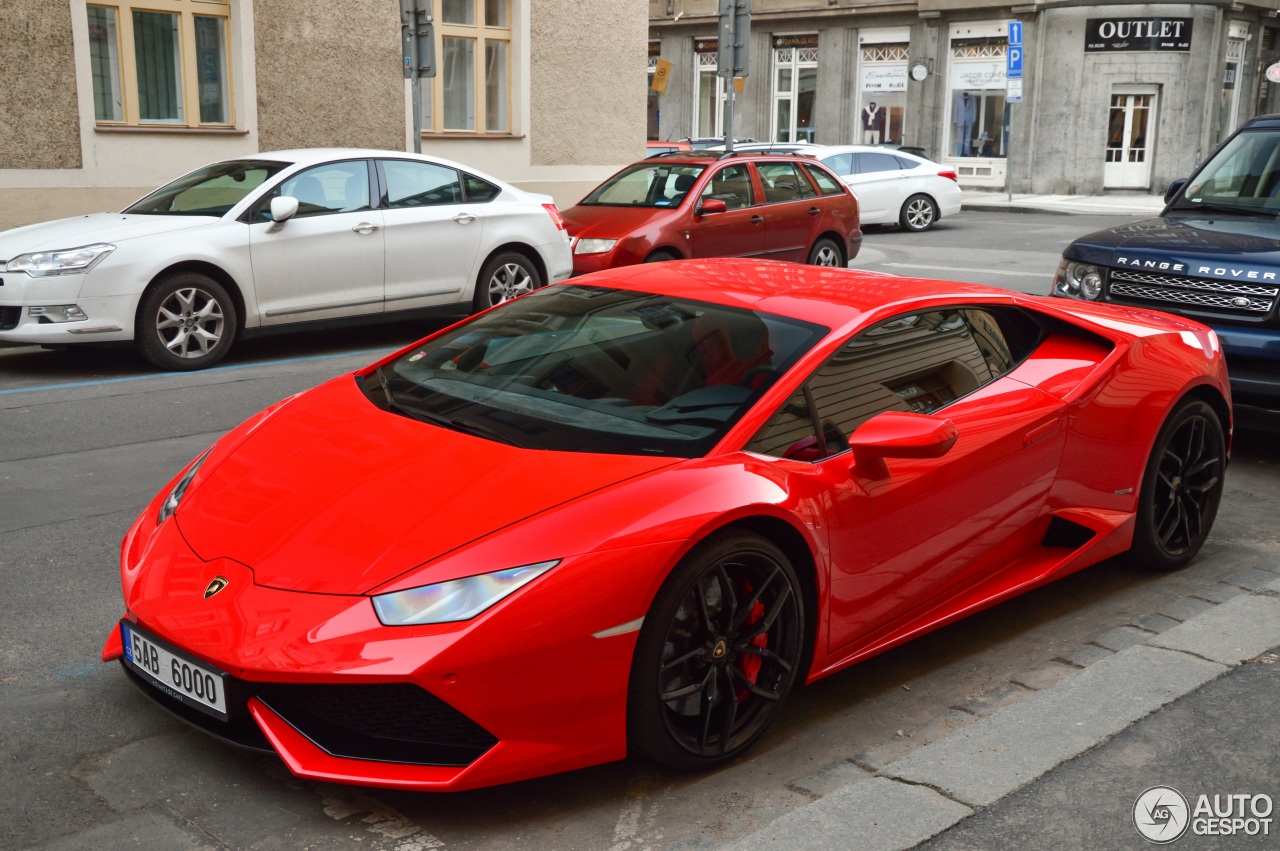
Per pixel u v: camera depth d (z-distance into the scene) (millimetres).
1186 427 4617
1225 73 30000
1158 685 3559
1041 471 4004
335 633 2674
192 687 2832
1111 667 3678
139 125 12398
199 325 8336
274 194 8727
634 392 3451
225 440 3715
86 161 11844
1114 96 28922
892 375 3668
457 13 15203
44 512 5141
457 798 2943
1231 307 5930
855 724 3439
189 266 8273
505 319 4098
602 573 2777
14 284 7734
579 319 3922
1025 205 26469
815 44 33000
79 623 3967
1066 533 4223
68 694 3443
